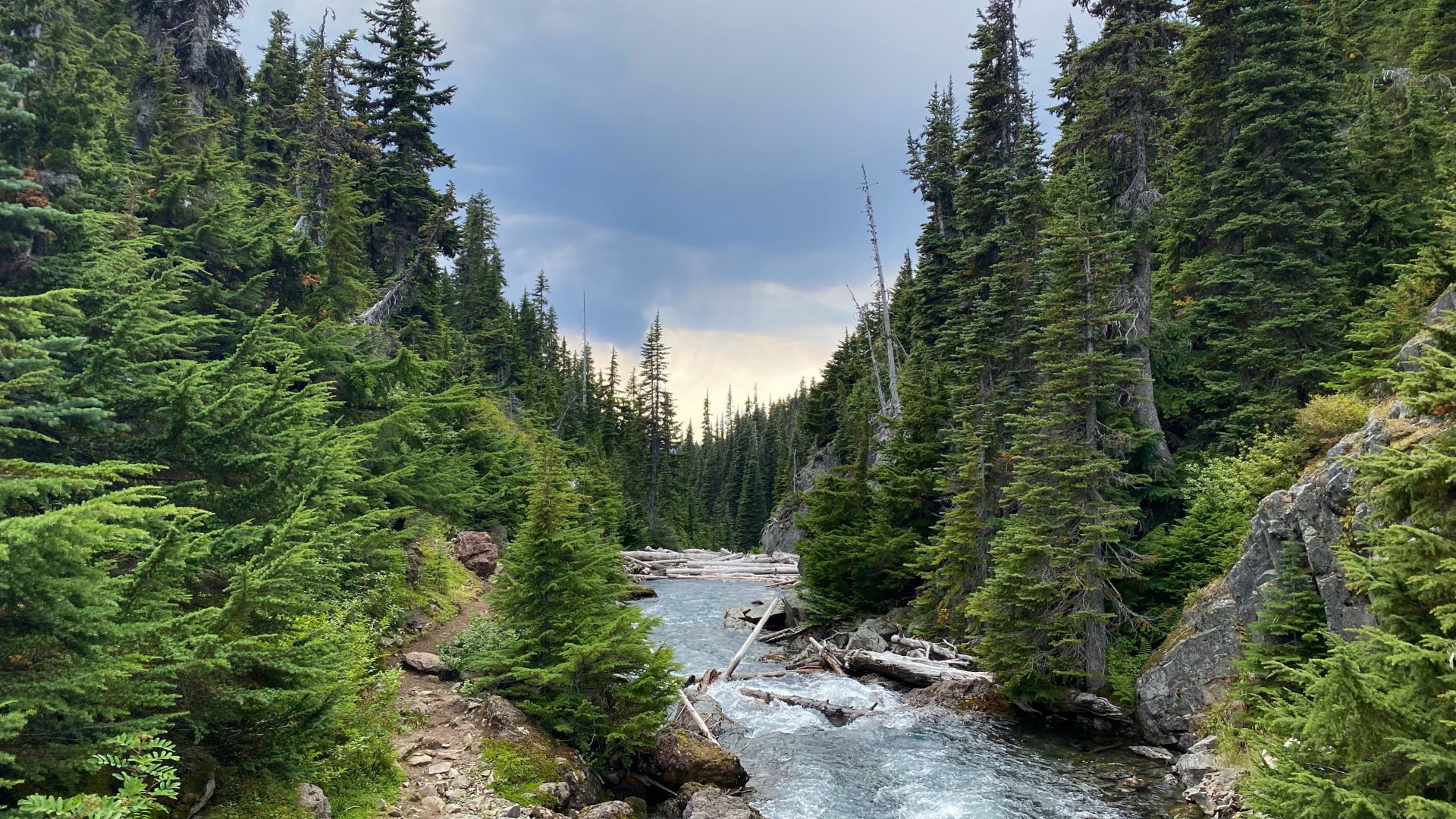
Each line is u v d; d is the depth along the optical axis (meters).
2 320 7.35
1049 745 15.28
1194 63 26.25
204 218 18.44
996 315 27.53
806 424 63.69
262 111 38.53
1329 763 6.80
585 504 27.69
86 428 8.79
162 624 6.19
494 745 10.78
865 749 14.89
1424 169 22.56
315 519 9.13
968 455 21.95
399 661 13.77
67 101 12.77
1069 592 17.09
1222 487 18.83
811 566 26.75
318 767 8.61
